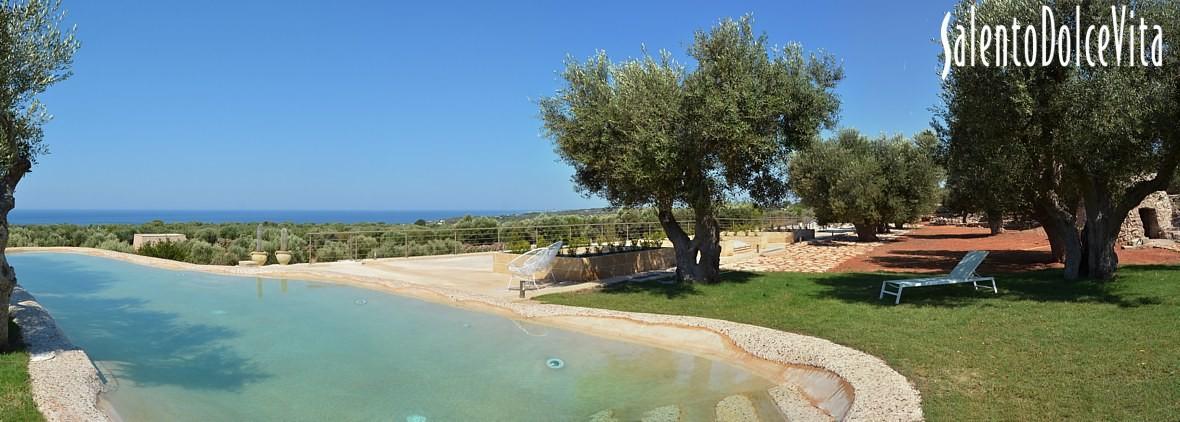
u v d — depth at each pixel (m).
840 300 9.56
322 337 8.40
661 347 7.69
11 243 23.14
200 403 5.64
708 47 10.09
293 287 13.21
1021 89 8.61
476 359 7.22
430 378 6.47
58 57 6.48
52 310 10.50
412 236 21.03
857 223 24.53
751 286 11.38
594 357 7.27
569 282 12.98
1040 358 5.70
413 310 10.35
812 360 6.29
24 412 4.48
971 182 12.34
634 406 5.57
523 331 8.62
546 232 22.28
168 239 21.81
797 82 10.14
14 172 6.36
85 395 5.16
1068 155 9.11
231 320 9.59
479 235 22.20
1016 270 13.17
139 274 15.58
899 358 6.03
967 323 7.34
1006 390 4.92
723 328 7.75
